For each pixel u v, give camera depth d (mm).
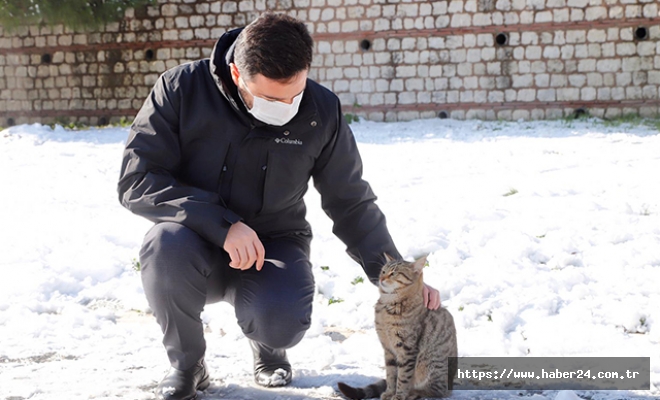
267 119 2611
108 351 3656
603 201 7125
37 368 3336
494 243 5738
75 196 8531
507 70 17484
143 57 19281
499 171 9555
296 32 2459
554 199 7336
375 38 17984
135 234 6336
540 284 4742
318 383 3176
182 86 2760
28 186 9273
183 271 2607
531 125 16109
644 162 9562
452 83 17781
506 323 4109
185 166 2830
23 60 19922
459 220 6547
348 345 3824
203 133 2770
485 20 17469
